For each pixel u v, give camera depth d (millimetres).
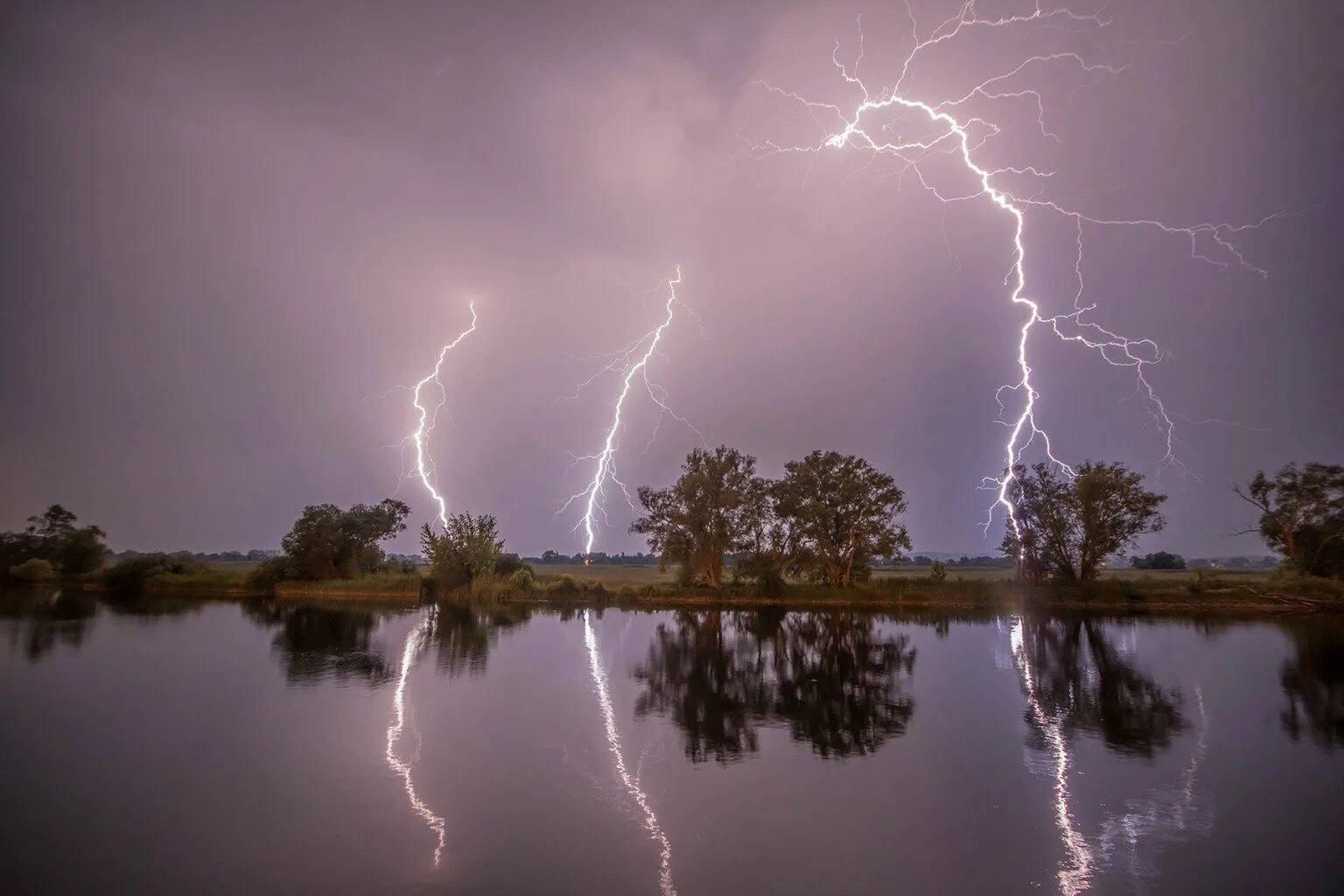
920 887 6652
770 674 17938
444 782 9500
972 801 8945
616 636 25484
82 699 14266
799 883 6707
